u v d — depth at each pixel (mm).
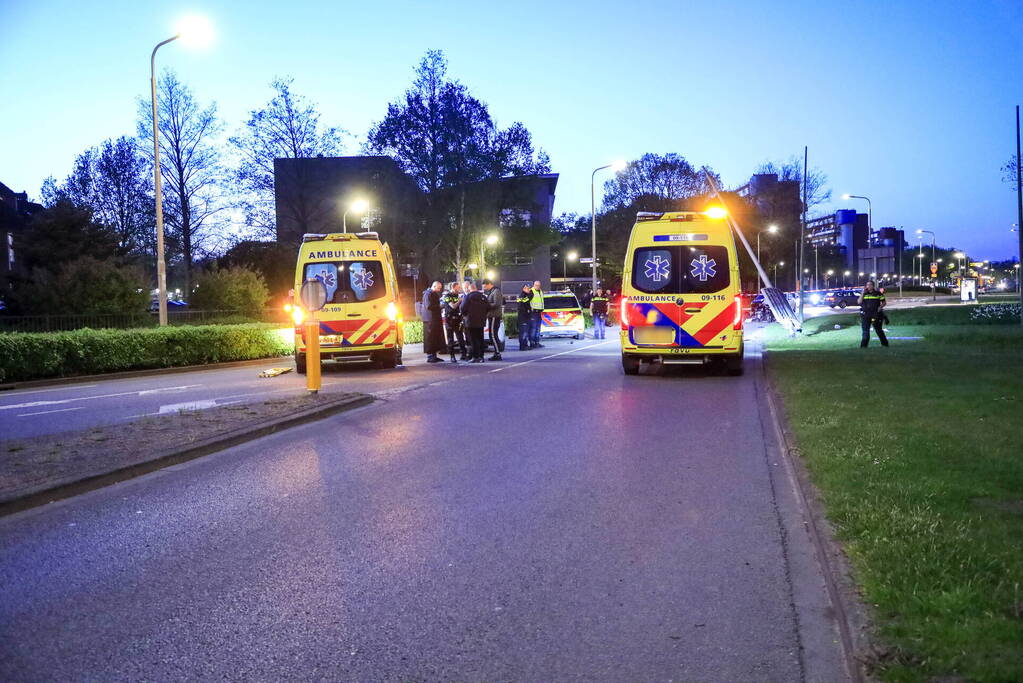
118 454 7941
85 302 30203
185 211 45562
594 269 45875
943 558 4188
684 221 15039
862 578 4039
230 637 3898
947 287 127250
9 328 24672
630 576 4641
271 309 38188
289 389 14609
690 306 14945
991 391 10711
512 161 51625
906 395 10578
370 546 5293
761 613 4055
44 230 39344
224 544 5387
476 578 4656
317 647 3771
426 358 22859
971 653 3135
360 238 18609
